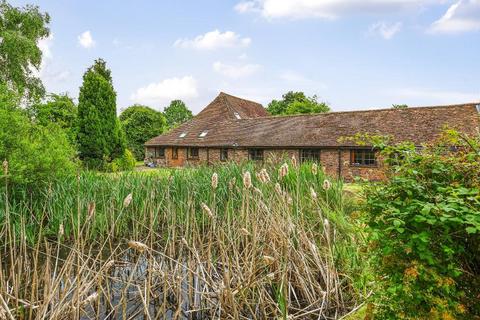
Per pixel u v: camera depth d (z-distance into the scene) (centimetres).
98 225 707
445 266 241
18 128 787
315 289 434
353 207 600
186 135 2884
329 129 2062
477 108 1788
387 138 322
